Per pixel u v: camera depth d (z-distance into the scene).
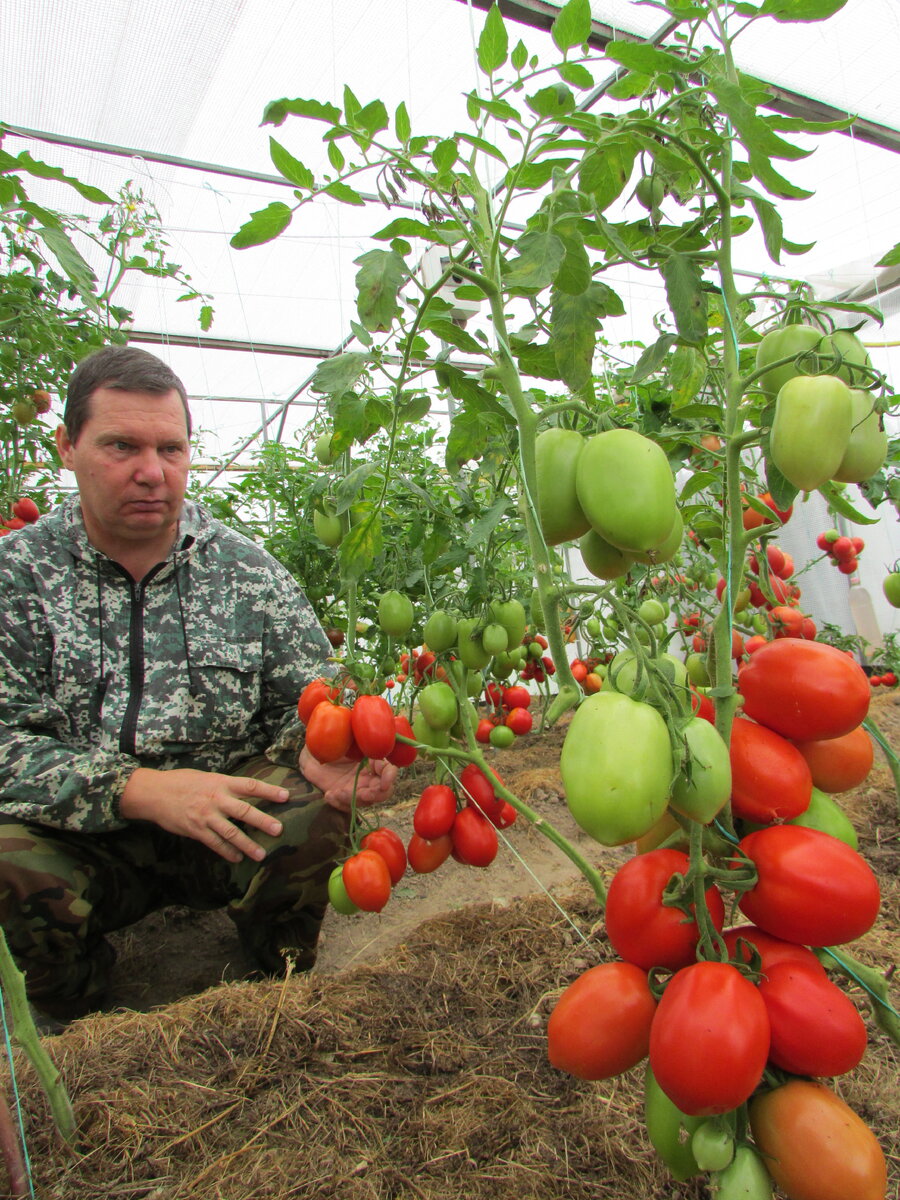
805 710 0.73
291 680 2.03
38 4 3.26
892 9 3.33
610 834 0.63
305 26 3.39
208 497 3.86
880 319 0.78
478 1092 1.16
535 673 2.77
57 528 1.87
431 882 2.35
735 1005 0.62
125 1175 1.01
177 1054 1.23
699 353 1.19
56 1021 1.71
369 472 1.21
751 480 1.35
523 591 2.81
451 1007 1.39
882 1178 0.63
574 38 0.92
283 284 5.32
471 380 0.95
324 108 0.94
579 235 0.83
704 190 0.97
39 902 1.55
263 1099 1.14
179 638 1.89
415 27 3.38
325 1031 1.29
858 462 0.77
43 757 1.63
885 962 1.50
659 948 0.72
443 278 0.89
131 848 1.78
